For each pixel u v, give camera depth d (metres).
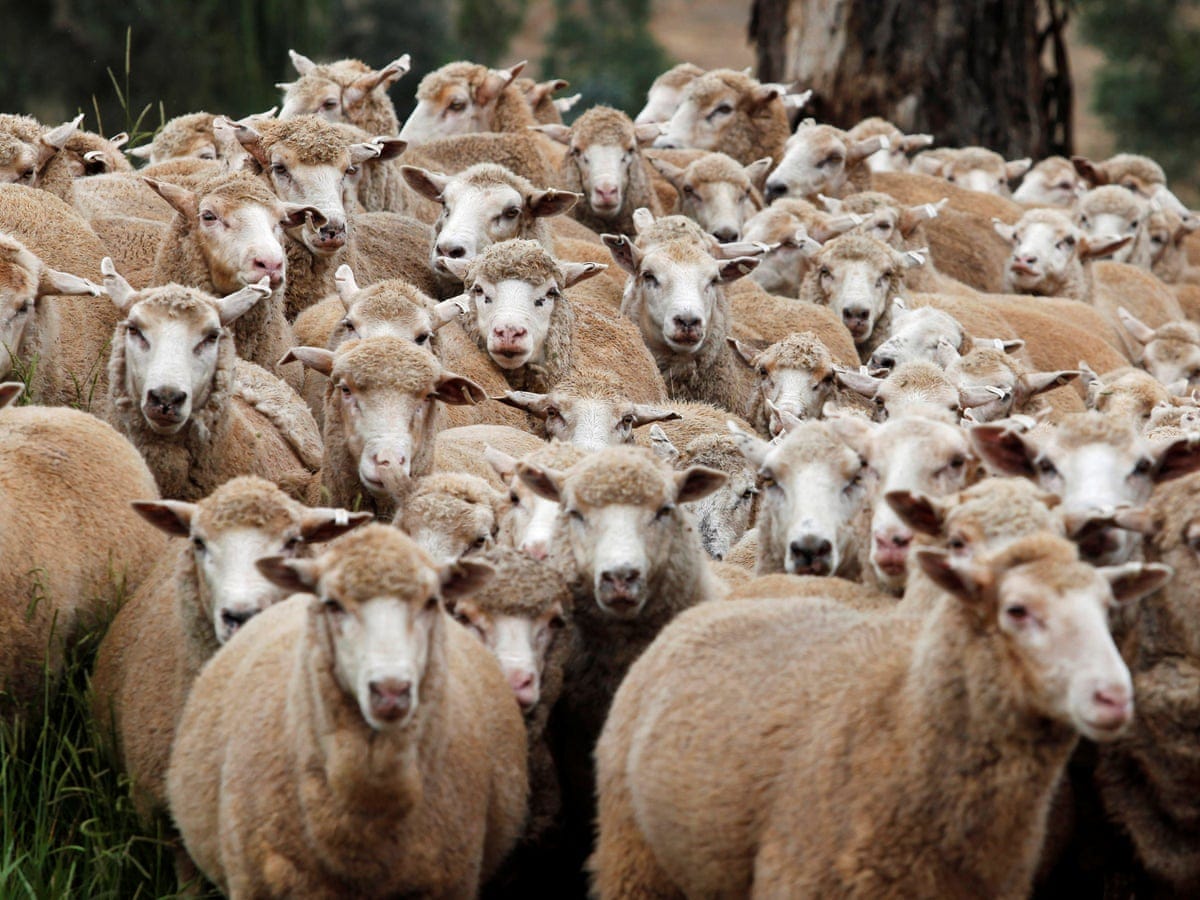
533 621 11.73
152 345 13.97
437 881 10.15
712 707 9.98
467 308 16.11
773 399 17.11
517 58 67.06
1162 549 10.62
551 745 12.37
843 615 10.30
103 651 12.48
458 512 12.67
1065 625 8.34
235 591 11.16
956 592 8.65
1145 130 50.94
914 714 8.91
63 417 13.60
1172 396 17.20
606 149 22.25
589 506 11.73
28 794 12.08
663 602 11.92
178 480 14.45
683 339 18.02
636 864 10.37
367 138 19.25
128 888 11.60
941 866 8.88
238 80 36.47
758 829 9.46
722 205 22.61
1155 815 10.79
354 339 14.68
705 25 88.81
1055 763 8.68
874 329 20.53
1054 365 21.55
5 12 35.78
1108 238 25.53
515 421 16.56
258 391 15.60
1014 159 33.03
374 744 9.54
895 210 22.95
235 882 10.15
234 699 10.60
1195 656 10.52
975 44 32.59
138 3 36.28
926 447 11.88
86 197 19.27
